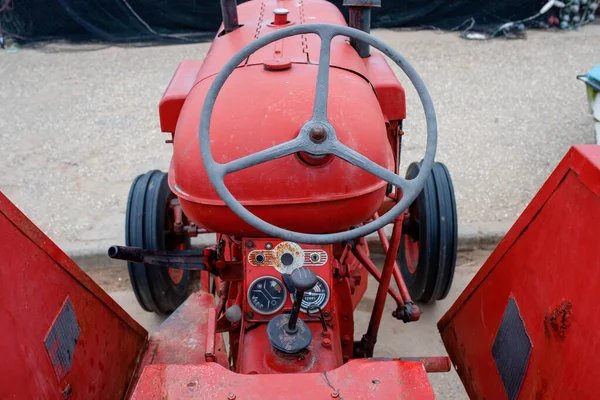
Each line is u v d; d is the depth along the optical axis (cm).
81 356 175
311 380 145
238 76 194
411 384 143
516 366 171
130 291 345
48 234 378
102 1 756
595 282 137
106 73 664
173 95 229
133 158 477
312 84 184
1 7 741
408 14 802
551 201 162
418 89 156
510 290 182
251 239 191
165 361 208
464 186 426
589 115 541
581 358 139
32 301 154
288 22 242
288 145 153
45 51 733
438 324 242
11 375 138
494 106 565
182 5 762
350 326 221
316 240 151
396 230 206
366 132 177
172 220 309
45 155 483
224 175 153
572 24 795
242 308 196
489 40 754
